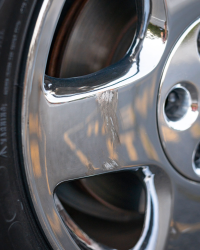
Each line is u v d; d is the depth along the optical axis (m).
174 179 0.56
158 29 0.53
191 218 0.58
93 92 0.51
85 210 0.58
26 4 0.49
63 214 0.52
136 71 0.52
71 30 0.55
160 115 0.53
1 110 0.49
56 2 0.49
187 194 0.57
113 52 0.59
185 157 0.56
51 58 0.54
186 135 0.55
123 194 0.60
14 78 0.49
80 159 0.51
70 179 0.51
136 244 0.55
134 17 0.58
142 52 0.53
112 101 0.51
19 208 0.51
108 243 0.55
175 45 0.53
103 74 0.52
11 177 0.50
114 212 0.60
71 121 0.50
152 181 0.56
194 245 0.59
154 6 0.52
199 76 0.55
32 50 0.48
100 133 0.51
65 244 0.52
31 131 0.49
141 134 0.53
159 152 0.54
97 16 0.56
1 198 0.50
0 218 0.50
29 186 0.50
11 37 0.49
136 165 0.53
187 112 0.55
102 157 0.52
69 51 0.55
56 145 0.50
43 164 0.50
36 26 0.48
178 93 0.56
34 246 0.52
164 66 0.53
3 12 0.48
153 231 0.56
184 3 0.54
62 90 0.50
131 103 0.52
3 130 0.49
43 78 0.49
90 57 0.58
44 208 0.50
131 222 0.59
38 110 0.49
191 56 0.54
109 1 0.56
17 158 0.50
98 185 0.59
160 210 0.56
